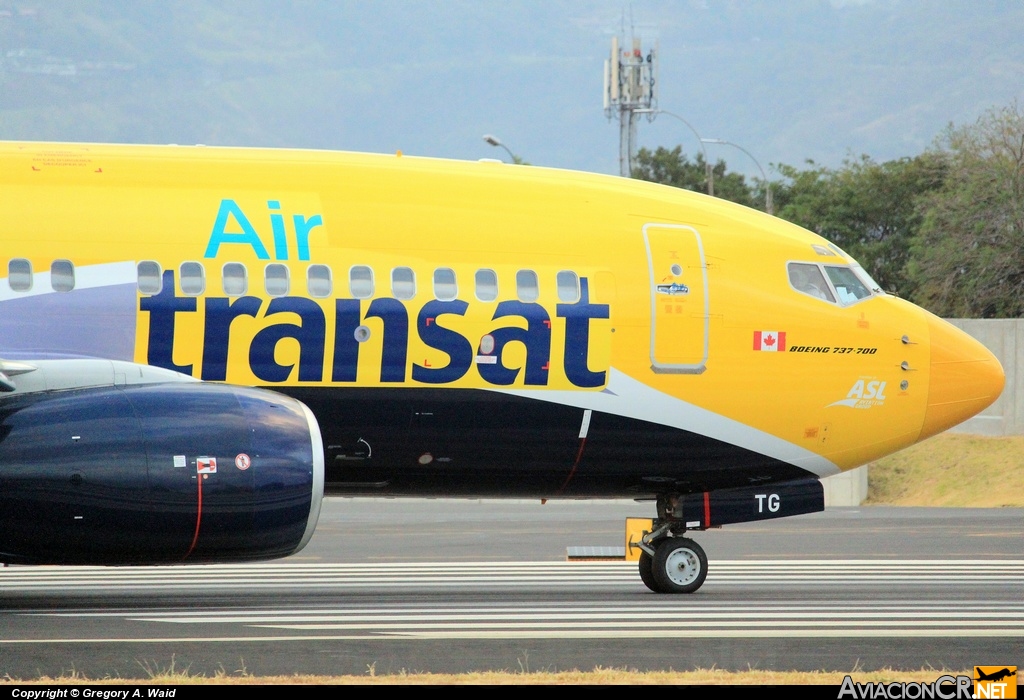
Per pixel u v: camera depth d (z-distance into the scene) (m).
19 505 44.75
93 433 45.50
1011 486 127.94
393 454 53.00
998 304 170.75
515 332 53.06
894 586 63.41
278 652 39.97
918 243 194.88
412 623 47.50
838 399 58.22
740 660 40.22
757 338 56.72
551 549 84.12
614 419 54.75
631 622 48.44
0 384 46.19
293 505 47.38
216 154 53.62
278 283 50.75
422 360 51.91
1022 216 174.12
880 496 135.25
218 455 46.28
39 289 48.88
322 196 52.94
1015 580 66.62
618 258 55.34
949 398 60.19
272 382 50.53
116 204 50.75
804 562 75.56
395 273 52.16
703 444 56.75
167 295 49.72
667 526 59.66
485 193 55.25
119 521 45.50
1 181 50.50
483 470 54.81
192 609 50.81
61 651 39.28
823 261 58.91
